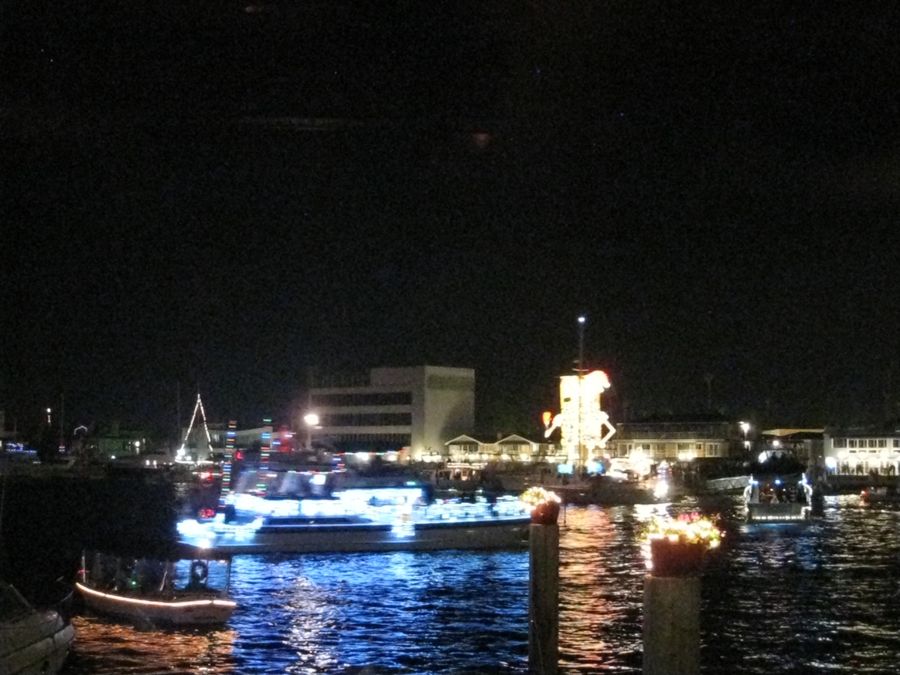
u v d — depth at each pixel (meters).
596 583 40.19
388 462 117.75
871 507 91.81
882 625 31.53
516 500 53.81
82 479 144.00
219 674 24.94
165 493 108.44
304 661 26.33
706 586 40.12
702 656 27.28
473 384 141.12
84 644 27.44
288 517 48.53
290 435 96.62
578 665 25.91
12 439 168.25
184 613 29.36
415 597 36.53
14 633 18.94
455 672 25.31
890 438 129.88
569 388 127.75
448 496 72.38
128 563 30.88
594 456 125.94
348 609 33.97
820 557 50.06
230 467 63.69
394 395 138.62
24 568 44.75
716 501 99.81
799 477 93.38
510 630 30.48
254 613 32.91
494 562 46.66
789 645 28.62
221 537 47.53
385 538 49.47
